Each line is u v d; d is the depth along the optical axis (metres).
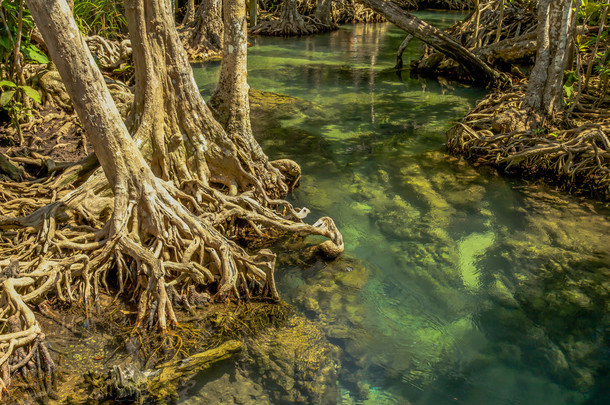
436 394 3.76
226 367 3.83
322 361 3.98
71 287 4.40
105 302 4.39
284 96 12.48
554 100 8.69
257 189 6.20
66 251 4.65
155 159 5.72
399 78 15.16
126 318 4.22
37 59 7.53
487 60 14.34
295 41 22.58
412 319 4.64
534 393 3.83
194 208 5.59
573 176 7.49
